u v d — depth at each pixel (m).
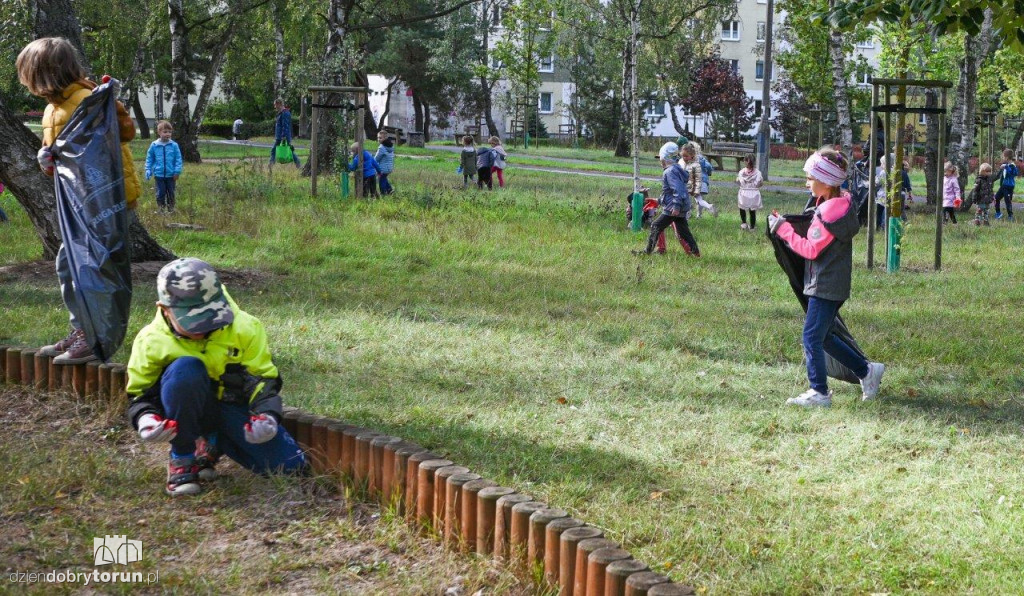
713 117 54.03
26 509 4.29
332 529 4.21
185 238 12.83
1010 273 12.97
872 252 13.30
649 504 4.60
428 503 4.21
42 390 5.91
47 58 5.36
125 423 5.40
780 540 4.23
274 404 4.48
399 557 4.00
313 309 8.72
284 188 19.31
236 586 3.70
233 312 4.49
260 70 50.69
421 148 46.50
